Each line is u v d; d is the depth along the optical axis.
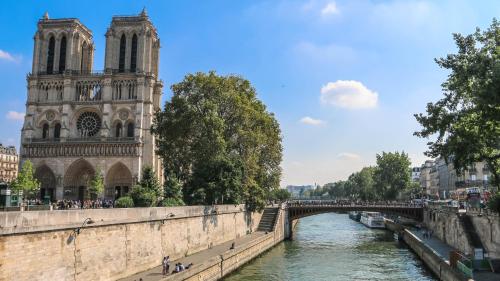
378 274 60.25
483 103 36.16
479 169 134.00
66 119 118.50
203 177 81.81
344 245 93.62
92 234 39.28
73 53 123.00
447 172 181.00
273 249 86.69
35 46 123.56
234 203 83.94
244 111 88.69
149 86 119.44
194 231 62.75
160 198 81.69
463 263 45.97
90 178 116.38
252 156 90.31
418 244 75.50
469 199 77.69
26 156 117.25
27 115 119.75
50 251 33.94
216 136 81.69
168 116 87.50
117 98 119.25
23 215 31.33
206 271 50.50
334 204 119.94
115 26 122.69
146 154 116.25
